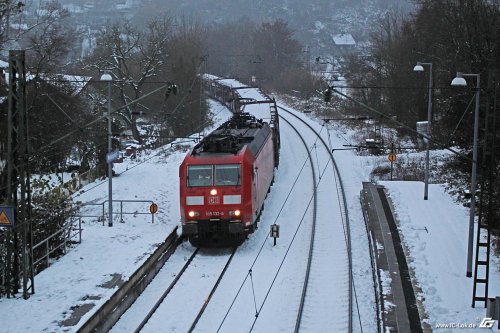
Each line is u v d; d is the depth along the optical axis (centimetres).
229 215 2544
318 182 3766
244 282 2203
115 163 4316
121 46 5978
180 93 6078
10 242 1972
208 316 1912
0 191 2462
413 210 2881
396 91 5438
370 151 4700
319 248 2562
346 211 3042
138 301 2047
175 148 4981
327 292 2086
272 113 4688
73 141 4222
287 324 1845
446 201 3048
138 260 2211
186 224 2566
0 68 3956
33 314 1748
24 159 1916
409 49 5322
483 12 3784
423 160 4188
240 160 2569
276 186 3738
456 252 2309
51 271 2114
